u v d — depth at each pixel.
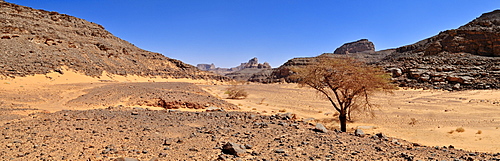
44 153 7.50
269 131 13.66
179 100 27.61
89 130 11.34
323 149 10.02
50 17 112.12
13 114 15.66
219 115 19.98
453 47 93.00
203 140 10.63
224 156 8.12
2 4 100.00
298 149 9.71
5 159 6.79
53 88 37.59
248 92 67.38
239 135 12.07
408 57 99.56
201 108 27.09
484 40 87.94
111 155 7.67
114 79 73.00
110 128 12.06
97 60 83.81
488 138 17.73
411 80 75.75
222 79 128.00
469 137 18.25
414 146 12.93
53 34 91.31
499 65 70.69
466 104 37.72
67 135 10.06
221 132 12.57
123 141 9.70
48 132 10.42
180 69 119.69
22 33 80.69
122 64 92.88
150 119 15.92
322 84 21.66
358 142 12.22
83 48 90.06
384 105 38.06
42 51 69.19
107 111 18.89
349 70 20.56
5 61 52.00
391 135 19.39
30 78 48.38
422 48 112.25
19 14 98.19
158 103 27.30
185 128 13.38
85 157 7.37
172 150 8.77
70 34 101.69
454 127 22.00
